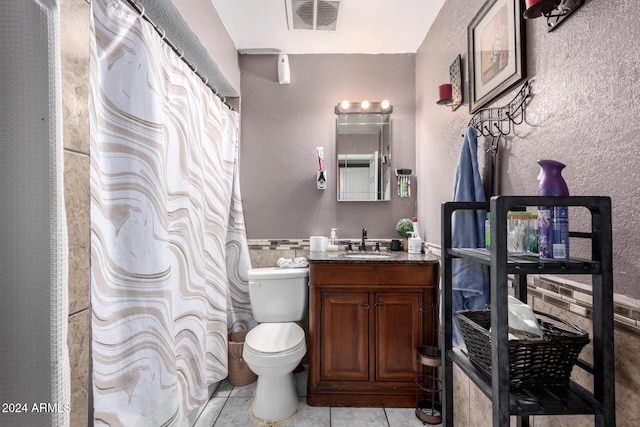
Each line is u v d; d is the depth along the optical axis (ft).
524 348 2.55
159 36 4.69
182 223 5.13
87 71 2.74
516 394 2.55
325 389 6.31
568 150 3.15
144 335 4.01
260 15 6.88
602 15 2.77
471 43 5.04
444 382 3.65
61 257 1.77
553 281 3.34
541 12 3.09
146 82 4.13
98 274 3.62
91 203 3.55
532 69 3.69
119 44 3.98
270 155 8.38
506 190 4.22
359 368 6.33
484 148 4.76
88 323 2.74
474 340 2.96
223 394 6.82
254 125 8.38
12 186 1.66
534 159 3.65
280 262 7.66
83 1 2.70
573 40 3.09
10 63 1.65
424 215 7.61
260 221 8.36
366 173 8.27
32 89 1.68
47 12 1.73
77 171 2.63
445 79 6.32
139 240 4.02
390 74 8.38
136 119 4.05
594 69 2.85
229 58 7.59
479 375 2.90
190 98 5.58
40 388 1.68
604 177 2.77
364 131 8.29
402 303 6.34
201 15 5.96
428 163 7.30
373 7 6.57
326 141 8.37
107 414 3.60
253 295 7.07
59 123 1.79
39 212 1.70
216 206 6.64
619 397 2.64
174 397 4.26
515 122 4.02
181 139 5.16
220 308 6.60
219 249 6.66
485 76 4.65
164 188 4.31
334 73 8.39
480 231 4.39
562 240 2.57
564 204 2.39
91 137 3.57
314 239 7.77
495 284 2.40
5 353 1.63
